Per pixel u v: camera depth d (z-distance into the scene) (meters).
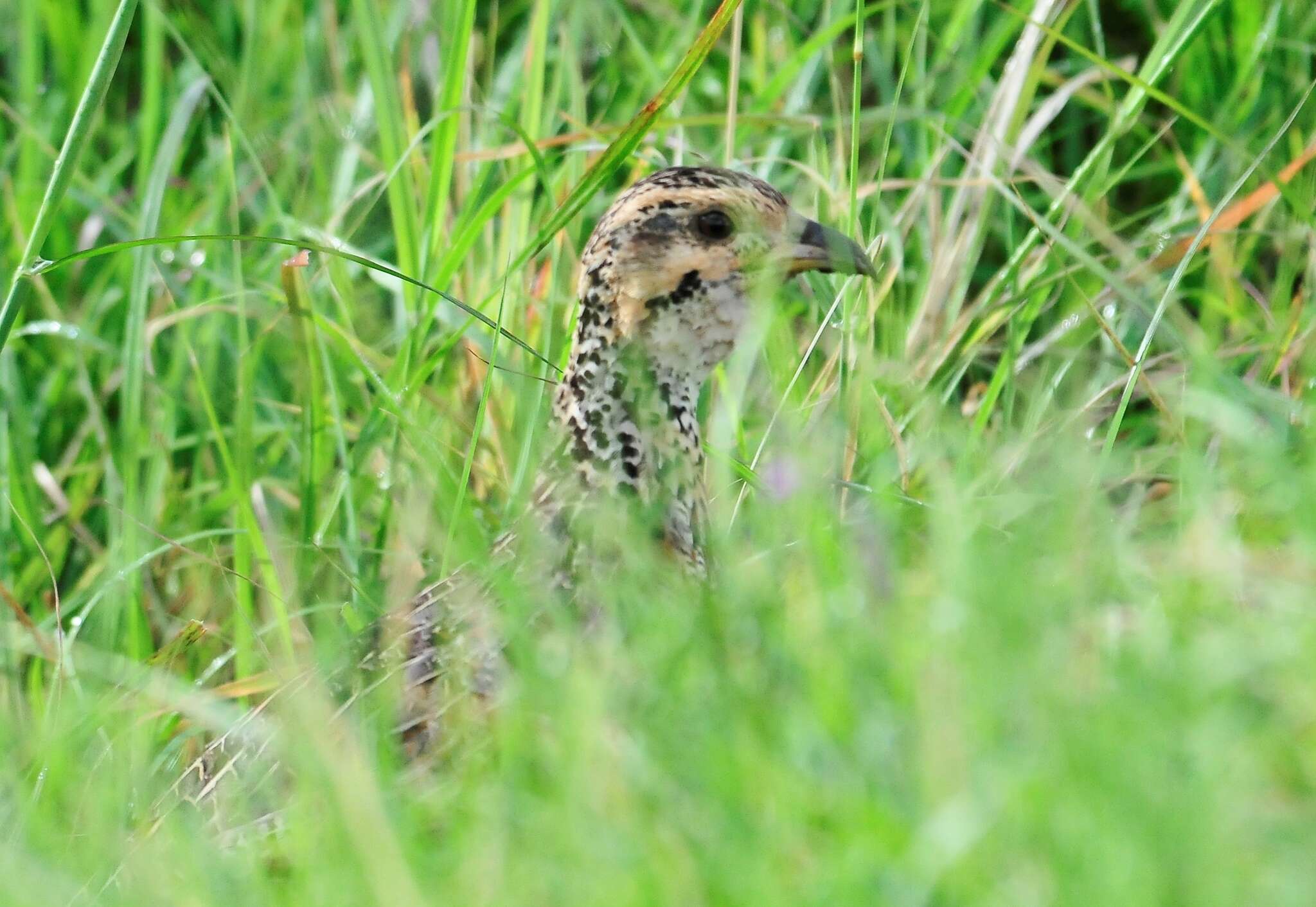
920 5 14.78
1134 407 12.62
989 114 12.83
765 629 7.53
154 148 15.02
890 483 10.21
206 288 14.09
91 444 14.24
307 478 12.12
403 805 7.27
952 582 7.12
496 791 6.83
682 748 6.73
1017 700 6.45
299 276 11.93
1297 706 6.27
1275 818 5.82
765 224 9.84
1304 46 13.15
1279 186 11.16
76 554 13.73
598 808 6.41
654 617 7.87
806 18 14.92
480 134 14.05
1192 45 13.79
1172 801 5.72
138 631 11.82
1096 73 13.09
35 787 8.88
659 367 9.80
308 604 11.73
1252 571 7.83
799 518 8.81
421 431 11.10
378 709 8.37
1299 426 10.08
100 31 15.74
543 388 10.99
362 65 15.71
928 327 12.34
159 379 13.66
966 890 5.75
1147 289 11.98
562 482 9.72
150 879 7.10
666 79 14.31
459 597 9.12
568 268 13.05
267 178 13.69
